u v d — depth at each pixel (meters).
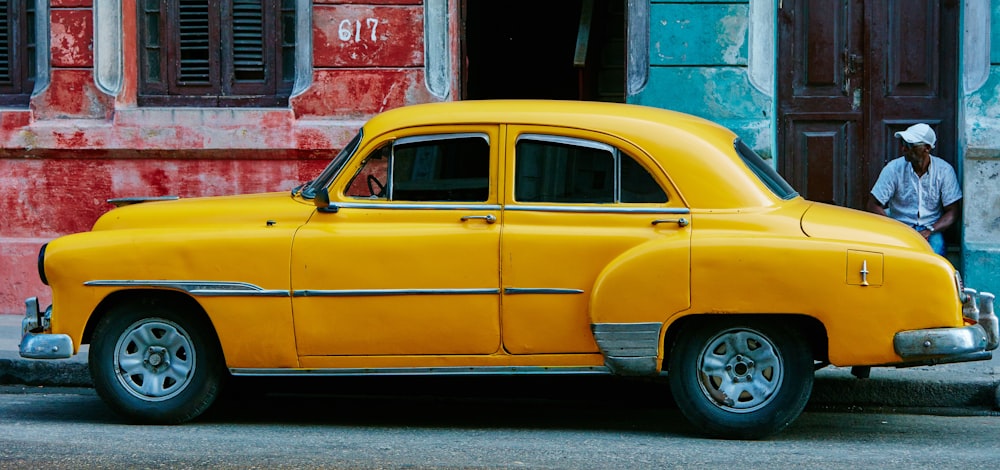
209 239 6.90
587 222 6.67
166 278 6.91
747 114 10.66
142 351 7.10
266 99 11.37
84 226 11.09
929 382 7.91
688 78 10.69
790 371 6.53
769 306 6.40
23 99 11.48
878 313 6.34
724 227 6.58
